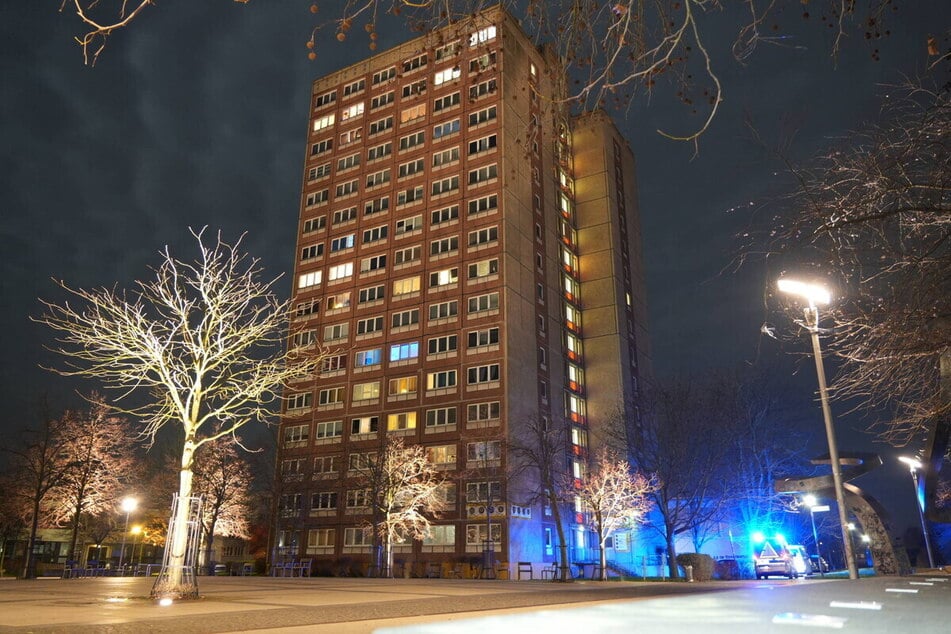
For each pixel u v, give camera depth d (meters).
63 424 48.69
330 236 75.38
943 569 41.34
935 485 21.83
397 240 70.56
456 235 67.19
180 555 15.65
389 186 73.44
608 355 74.62
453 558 55.91
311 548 63.25
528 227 69.25
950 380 8.43
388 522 51.12
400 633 8.16
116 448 52.38
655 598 15.12
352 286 71.56
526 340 64.44
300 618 10.41
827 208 7.38
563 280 74.69
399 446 56.38
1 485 51.72
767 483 48.84
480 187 67.62
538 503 58.59
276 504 63.03
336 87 82.00
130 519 70.38
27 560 42.66
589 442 72.31
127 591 18.88
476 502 56.44
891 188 7.09
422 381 63.72
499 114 68.69
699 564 37.31
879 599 11.79
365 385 66.81
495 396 59.69
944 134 6.99
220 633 8.59
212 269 17.81
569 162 81.69
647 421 52.41
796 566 40.16
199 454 58.97
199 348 17.38
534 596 16.45
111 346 16.86
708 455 49.00
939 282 7.69
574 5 6.15
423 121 73.75
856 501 31.80
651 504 51.16
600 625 8.51
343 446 64.56
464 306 64.19
